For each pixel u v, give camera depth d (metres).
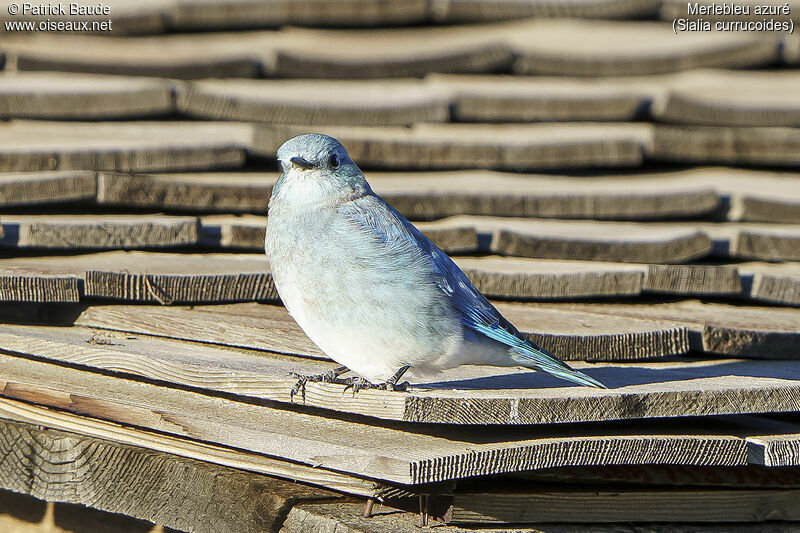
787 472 9.07
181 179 13.27
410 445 7.62
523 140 15.02
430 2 18.16
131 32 17.67
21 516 10.38
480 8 18.33
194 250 12.30
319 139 8.89
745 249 13.22
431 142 14.69
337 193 8.69
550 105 15.96
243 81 16.41
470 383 8.72
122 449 9.01
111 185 12.36
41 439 9.39
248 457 8.46
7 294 9.84
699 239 12.88
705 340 10.09
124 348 9.25
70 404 9.08
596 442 7.90
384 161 14.49
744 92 17.06
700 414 8.35
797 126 16.27
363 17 18.03
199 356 9.07
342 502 8.26
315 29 18.03
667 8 18.86
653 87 17.11
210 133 14.60
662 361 10.20
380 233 8.40
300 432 8.05
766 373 9.62
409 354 8.39
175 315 10.06
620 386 8.56
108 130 14.69
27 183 12.03
